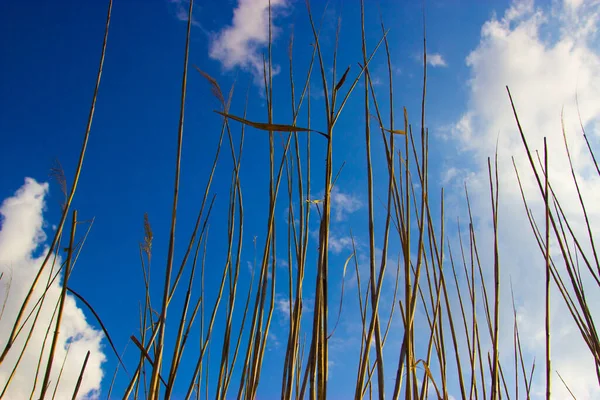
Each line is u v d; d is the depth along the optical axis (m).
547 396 1.12
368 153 1.30
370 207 1.27
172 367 1.13
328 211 1.23
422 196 1.37
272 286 1.53
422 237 1.33
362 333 1.36
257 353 1.40
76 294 1.16
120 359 1.17
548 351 1.16
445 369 1.37
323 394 1.10
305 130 1.26
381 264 1.25
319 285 1.20
